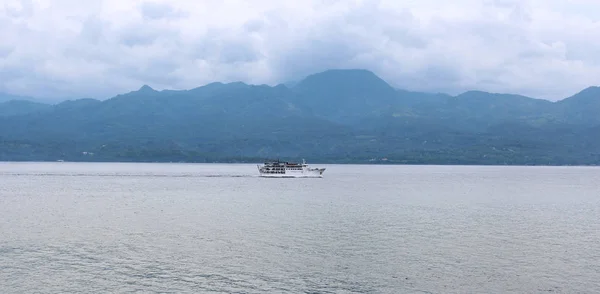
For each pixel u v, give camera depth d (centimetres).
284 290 5934
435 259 7344
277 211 12594
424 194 18475
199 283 6156
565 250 7994
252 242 8419
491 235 9238
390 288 6025
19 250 7719
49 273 6506
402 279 6369
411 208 13512
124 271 6619
